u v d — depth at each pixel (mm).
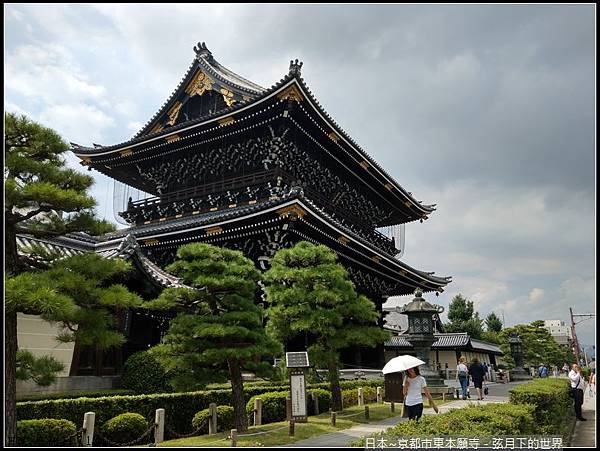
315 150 37344
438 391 26891
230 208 34219
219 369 15250
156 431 14164
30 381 16969
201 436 14695
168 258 33531
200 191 37938
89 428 12938
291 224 27453
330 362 19281
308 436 14422
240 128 34156
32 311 10477
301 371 15320
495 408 10609
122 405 15055
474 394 30141
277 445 13008
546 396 14633
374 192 46562
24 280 10234
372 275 42844
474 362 27391
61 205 11859
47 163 12461
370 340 19156
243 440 13562
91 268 12047
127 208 40250
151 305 14695
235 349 14102
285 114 31375
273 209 26766
